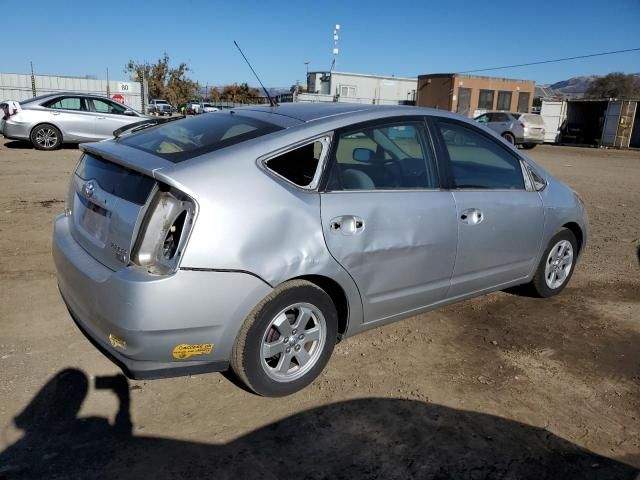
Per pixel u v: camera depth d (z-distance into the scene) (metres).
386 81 42.22
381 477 2.59
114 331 2.72
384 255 3.36
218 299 2.75
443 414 3.11
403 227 3.44
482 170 4.09
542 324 4.39
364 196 3.30
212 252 2.70
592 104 32.81
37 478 2.46
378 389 3.32
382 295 3.47
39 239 5.76
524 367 3.70
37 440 2.71
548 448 2.87
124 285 2.65
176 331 2.70
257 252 2.83
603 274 5.74
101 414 2.93
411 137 3.68
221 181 2.81
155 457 2.64
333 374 3.46
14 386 3.12
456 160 3.90
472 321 4.39
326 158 3.21
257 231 2.83
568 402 3.31
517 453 2.81
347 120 3.38
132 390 3.16
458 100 37.31
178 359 2.79
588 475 2.68
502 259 4.21
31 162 11.24
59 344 3.60
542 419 3.12
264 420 2.96
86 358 3.46
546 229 4.53
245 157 2.96
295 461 2.66
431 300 3.82
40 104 13.41
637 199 10.80
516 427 3.03
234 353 2.94
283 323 3.04
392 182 3.51
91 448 2.67
